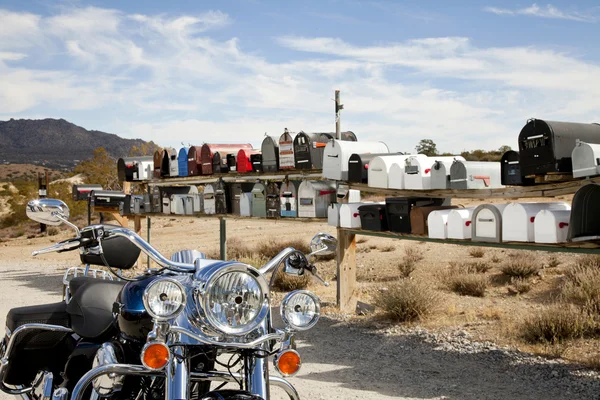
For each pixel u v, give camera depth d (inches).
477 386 234.7
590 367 250.8
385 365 270.7
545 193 279.7
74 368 153.5
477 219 290.5
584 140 262.4
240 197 487.2
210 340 110.3
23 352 167.2
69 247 130.4
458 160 319.6
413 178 340.5
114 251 169.3
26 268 725.9
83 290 155.0
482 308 377.4
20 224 1508.4
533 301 389.1
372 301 405.7
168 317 105.7
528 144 264.4
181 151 560.1
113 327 150.6
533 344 291.7
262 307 111.3
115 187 2154.3
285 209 439.5
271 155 449.4
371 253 652.7
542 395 221.3
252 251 695.7
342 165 390.0
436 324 343.3
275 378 127.6
